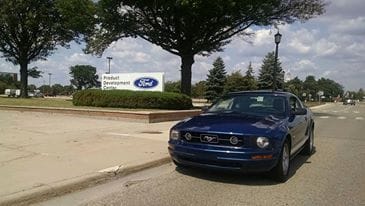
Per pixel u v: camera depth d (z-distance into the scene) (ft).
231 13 95.81
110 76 91.09
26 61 160.35
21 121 56.24
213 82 240.32
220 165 23.36
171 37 103.91
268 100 29.17
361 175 27.53
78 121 58.23
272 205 20.25
